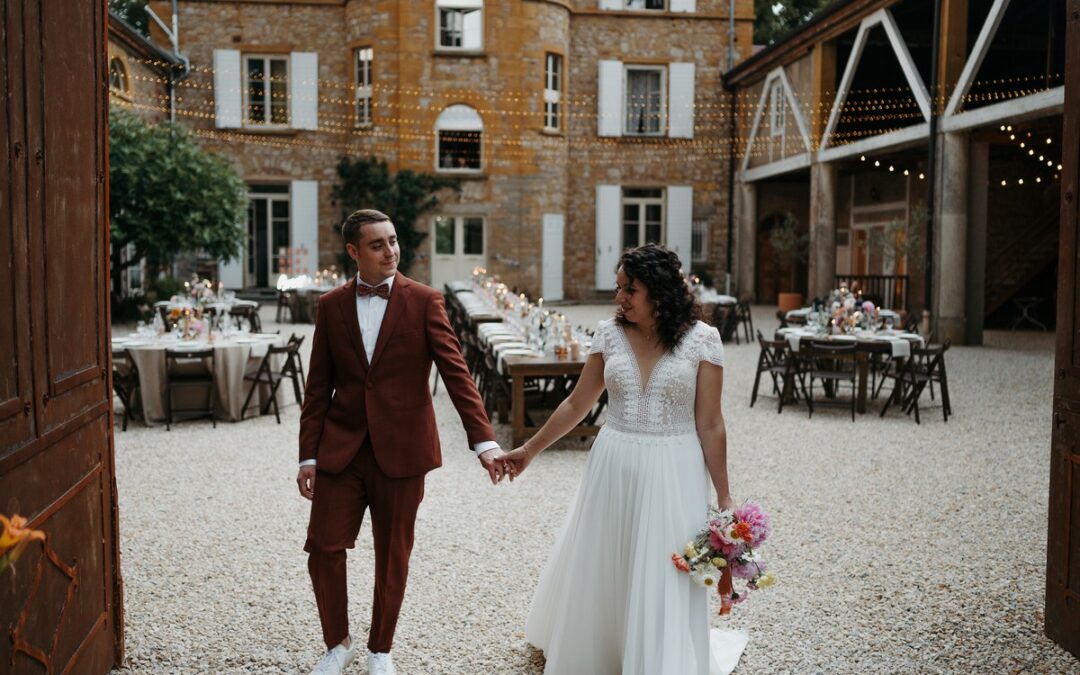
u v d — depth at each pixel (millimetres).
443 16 21312
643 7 22844
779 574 4211
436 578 4145
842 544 4664
